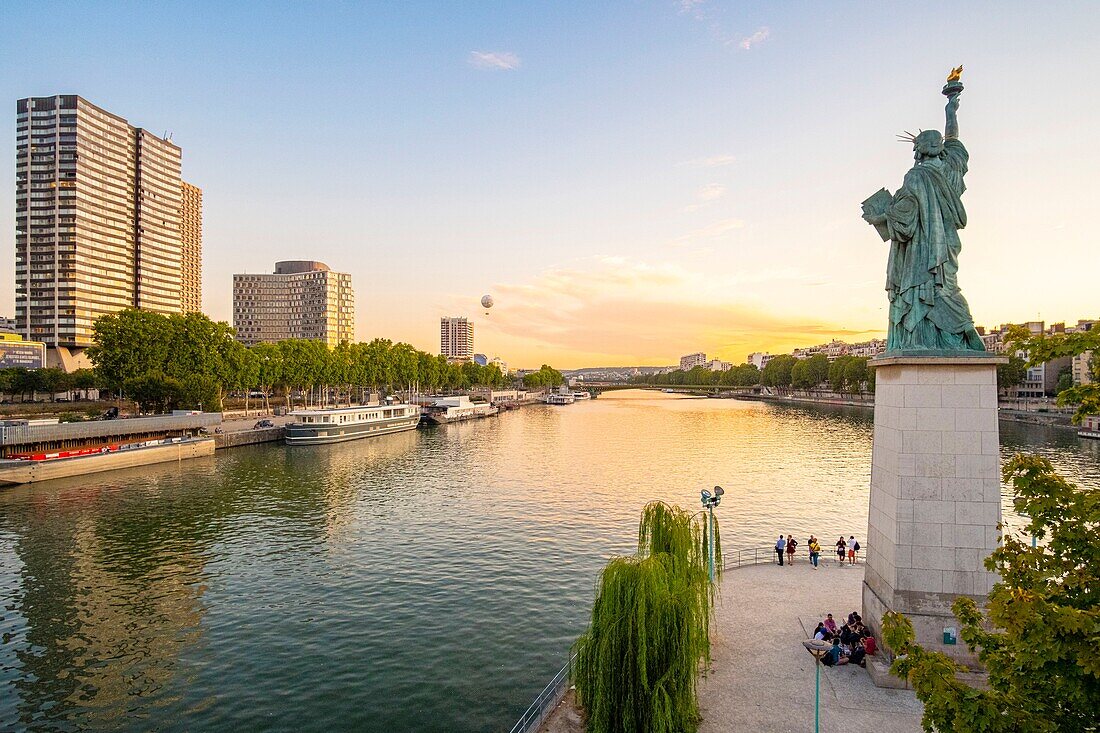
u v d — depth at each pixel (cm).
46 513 6284
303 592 4209
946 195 2588
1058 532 1256
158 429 10012
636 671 2170
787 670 2633
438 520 6022
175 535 5516
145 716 2772
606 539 5375
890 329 2748
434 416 16238
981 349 2533
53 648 3416
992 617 1182
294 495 7156
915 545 2488
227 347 12619
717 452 10656
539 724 2336
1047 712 1112
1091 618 1067
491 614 3844
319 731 2656
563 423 17200
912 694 2430
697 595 2470
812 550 4009
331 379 16875
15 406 13812
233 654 3341
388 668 3188
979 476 2448
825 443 11794
